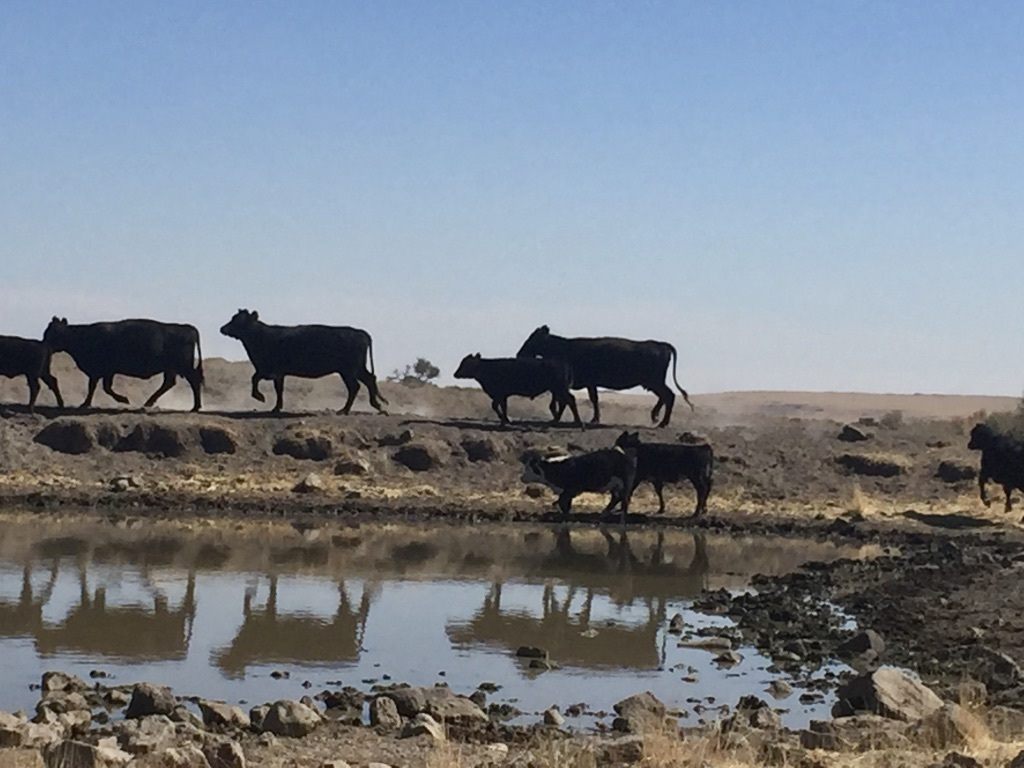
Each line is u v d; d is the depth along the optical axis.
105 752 11.86
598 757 12.54
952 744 13.04
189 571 25.58
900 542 32.59
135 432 39.53
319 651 19.41
